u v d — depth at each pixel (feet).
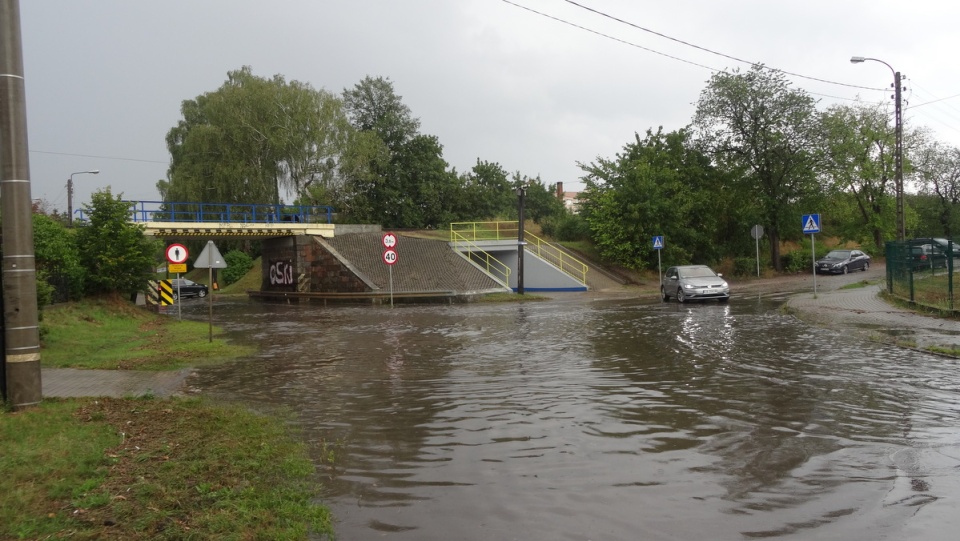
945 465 18.51
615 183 135.03
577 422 24.81
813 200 139.85
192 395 32.17
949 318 52.65
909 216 172.04
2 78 26.76
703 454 20.22
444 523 15.19
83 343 52.75
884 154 168.76
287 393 32.42
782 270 150.82
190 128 175.01
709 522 14.89
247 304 121.08
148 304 99.66
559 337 52.70
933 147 183.62
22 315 26.89
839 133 142.31
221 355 46.83
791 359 37.63
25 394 26.86
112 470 18.52
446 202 199.11
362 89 193.47
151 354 47.19
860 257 139.74
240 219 140.15
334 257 115.24
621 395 29.45
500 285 112.57
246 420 25.55
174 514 15.28
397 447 22.00
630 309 78.59
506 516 15.55
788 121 134.21
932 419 23.66
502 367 38.58
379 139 178.40
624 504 16.17
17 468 17.90
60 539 13.62
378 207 184.75
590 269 132.46
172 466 19.01
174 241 138.41
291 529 14.57
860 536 13.92
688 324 58.75
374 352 46.96
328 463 20.27
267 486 17.58
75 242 77.20
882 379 31.14
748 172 142.72
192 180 153.17
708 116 140.87
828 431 22.35
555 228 153.07
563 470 19.06
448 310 87.40
